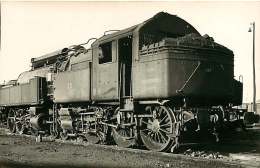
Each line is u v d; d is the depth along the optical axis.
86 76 14.05
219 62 11.66
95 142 14.00
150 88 11.19
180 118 10.77
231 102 12.72
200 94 11.12
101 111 13.54
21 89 20.30
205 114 10.85
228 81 11.95
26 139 16.14
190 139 12.55
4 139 16.11
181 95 10.84
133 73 11.85
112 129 13.16
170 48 10.84
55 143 14.19
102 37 13.50
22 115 20.95
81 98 14.31
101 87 13.12
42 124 18.42
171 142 11.01
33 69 21.00
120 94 12.34
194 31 13.18
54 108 17.12
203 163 8.66
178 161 9.10
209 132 11.84
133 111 11.85
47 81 18.16
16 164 9.01
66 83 15.49
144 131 11.91
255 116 11.65
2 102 23.05
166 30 12.42
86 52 14.91
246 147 12.34
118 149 11.58
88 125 14.38
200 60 11.19
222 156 10.19
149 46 11.38
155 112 11.30
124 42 12.60
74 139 16.25
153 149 11.49
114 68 12.51
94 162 9.20
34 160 9.68
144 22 12.10
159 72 10.93
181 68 10.91
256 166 8.13
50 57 18.83
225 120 11.62
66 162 9.29
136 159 9.52
